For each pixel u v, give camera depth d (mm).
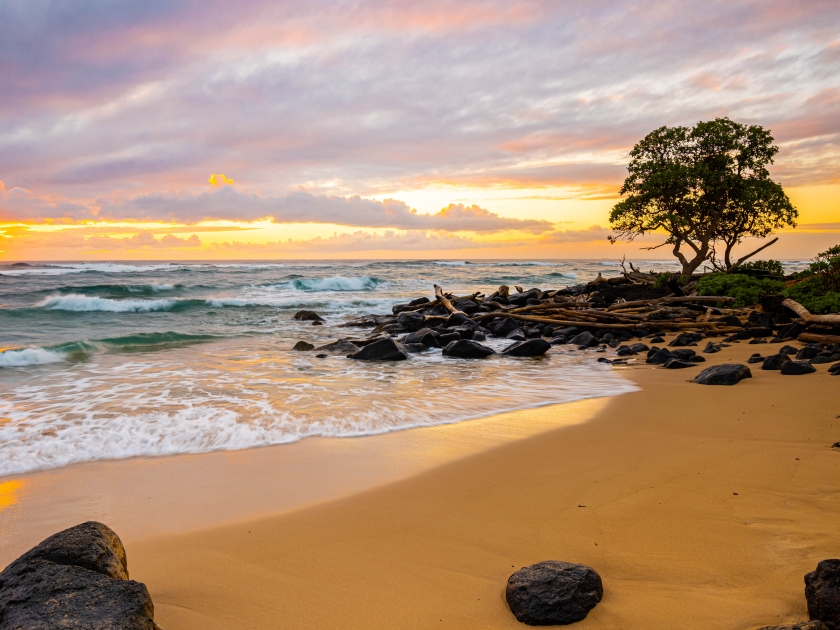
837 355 10523
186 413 8375
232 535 4434
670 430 6883
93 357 14023
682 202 23531
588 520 4352
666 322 16828
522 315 18625
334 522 4617
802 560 3418
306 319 23031
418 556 3947
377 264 84938
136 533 4535
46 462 6328
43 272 50031
